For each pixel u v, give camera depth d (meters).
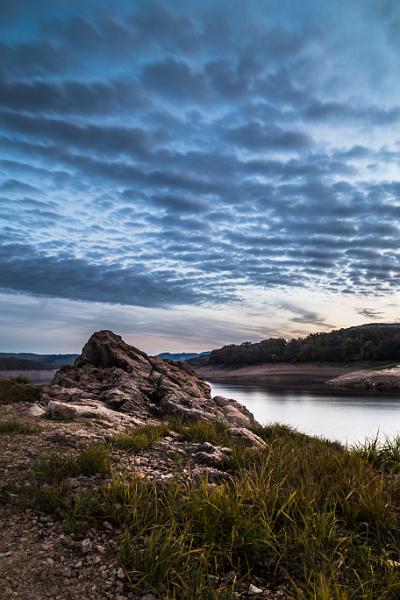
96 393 20.66
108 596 4.59
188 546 5.32
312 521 5.91
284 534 5.60
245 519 5.82
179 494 6.74
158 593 4.63
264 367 195.62
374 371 115.06
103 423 13.30
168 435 12.07
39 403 17.41
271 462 8.44
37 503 6.39
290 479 7.64
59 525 5.89
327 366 171.38
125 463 8.38
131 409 17.58
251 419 22.34
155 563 4.98
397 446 10.88
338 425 32.44
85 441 10.01
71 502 6.34
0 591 4.50
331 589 4.56
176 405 18.28
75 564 5.07
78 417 13.91
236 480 7.51
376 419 36.66
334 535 5.71
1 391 18.83
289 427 16.38
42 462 7.92
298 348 197.25
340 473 7.86
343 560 5.26
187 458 9.22
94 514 6.11
